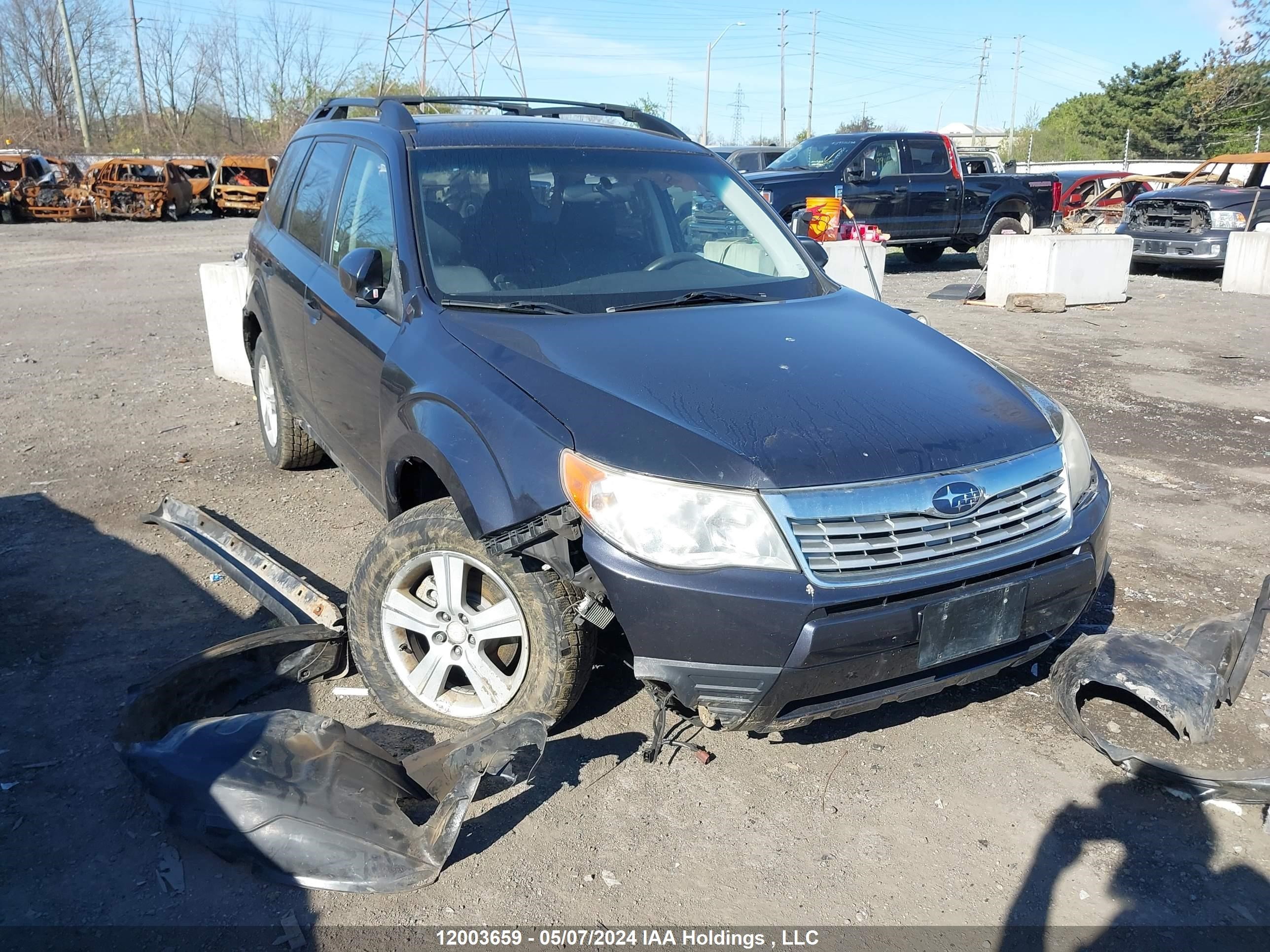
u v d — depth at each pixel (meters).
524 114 5.00
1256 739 3.37
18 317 11.20
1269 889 2.70
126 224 25.41
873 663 2.71
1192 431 7.16
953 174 16.36
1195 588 4.53
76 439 6.44
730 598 2.61
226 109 52.50
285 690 3.54
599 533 2.70
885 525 2.72
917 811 2.99
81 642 3.82
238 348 7.92
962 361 3.47
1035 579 2.91
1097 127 60.97
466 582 3.13
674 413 2.83
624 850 2.80
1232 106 31.12
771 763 3.21
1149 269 17.33
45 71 49.31
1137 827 2.94
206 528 4.44
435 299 3.52
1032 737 3.38
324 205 4.68
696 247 4.16
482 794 3.03
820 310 3.78
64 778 3.03
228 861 2.69
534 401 2.93
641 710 3.46
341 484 5.66
